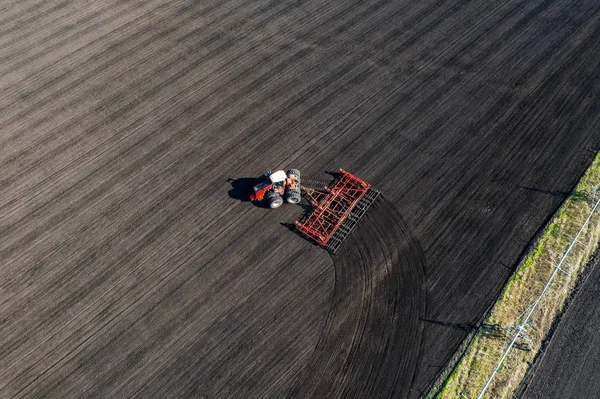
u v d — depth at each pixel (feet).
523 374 69.56
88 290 76.48
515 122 98.22
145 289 76.69
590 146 94.38
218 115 99.81
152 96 103.30
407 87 104.63
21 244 81.46
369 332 72.38
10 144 95.09
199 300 75.56
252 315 74.08
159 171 91.15
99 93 103.91
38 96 103.30
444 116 99.35
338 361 69.87
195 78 106.52
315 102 101.96
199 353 70.69
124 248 81.10
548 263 79.20
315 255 80.43
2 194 87.81
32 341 71.41
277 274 78.28
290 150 94.17
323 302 75.36
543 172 90.74
